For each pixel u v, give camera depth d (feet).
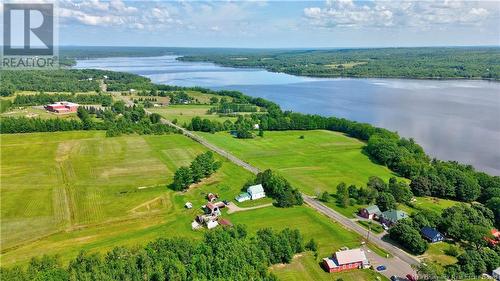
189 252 323.16
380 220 436.76
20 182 515.91
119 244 369.91
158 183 528.63
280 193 483.92
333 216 447.83
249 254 320.70
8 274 284.00
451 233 395.14
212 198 480.23
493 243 379.96
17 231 392.47
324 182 556.92
